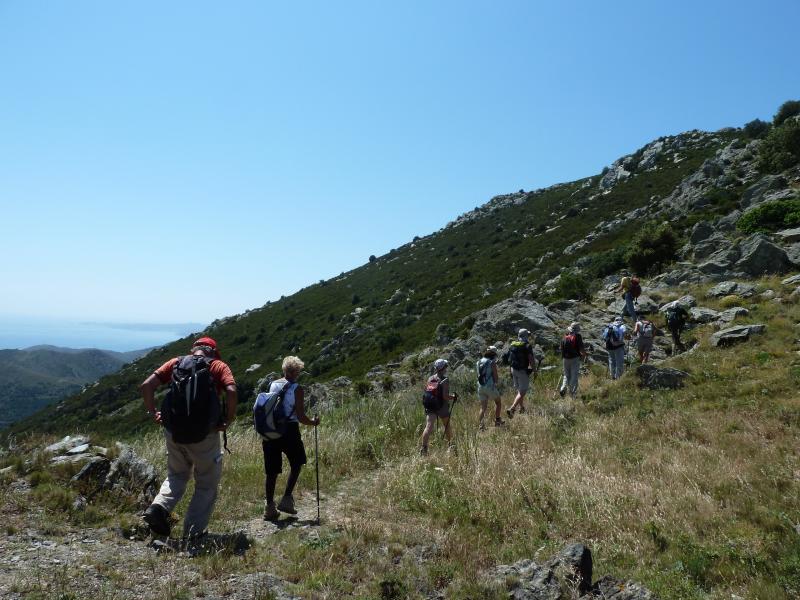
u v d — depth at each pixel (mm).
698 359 11945
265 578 3801
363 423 11242
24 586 3281
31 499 4934
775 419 7895
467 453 7785
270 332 73000
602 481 6289
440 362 9047
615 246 35812
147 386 4594
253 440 9555
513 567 4270
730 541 4672
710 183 36875
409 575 4121
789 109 46250
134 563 3943
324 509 6156
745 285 16547
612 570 4430
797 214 19656
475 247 75938
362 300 73000
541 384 13250
